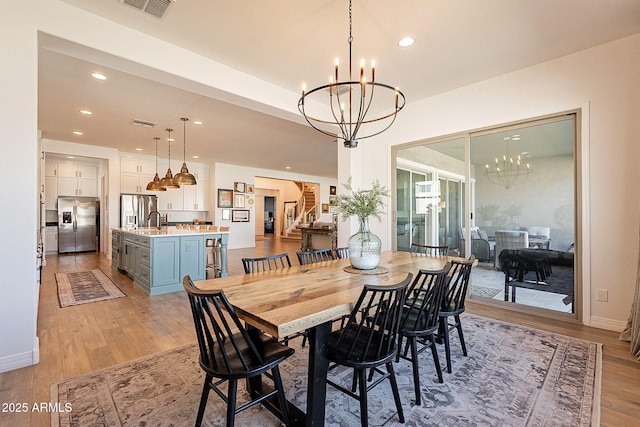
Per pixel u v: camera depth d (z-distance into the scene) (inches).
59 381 78.7
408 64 125.5
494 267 144.3
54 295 159.0
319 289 69.9
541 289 130.6
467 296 153.0
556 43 110.9
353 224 189.5
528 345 100.3
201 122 196.4
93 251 316.2
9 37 80.4
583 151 116.3
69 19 89.3
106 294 161.5
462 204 152.4
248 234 388.8
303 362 90.9
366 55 118.0
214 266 213.5
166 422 64.1
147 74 110.7
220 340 54.0
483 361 90.0
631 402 69.9
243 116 183.8
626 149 108.4
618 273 110.3
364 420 57.9
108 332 111.4
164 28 100.8
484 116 141.7
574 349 96.8
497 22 97.7
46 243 294.8
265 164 370.9
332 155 309.7
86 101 159.6
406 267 97.4
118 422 63.8
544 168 128.6
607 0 87.3
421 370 86.2
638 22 98.5
